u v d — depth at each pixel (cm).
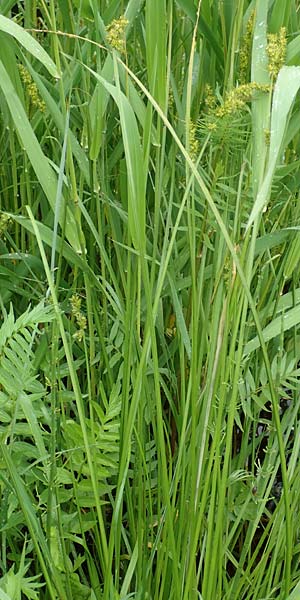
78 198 53
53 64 49
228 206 56
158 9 48
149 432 61
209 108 57
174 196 63
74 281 60
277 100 41
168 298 66
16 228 65
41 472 53
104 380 63
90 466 46
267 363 46
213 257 57
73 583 56
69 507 61
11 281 64
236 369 48
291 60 53
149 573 55
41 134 65
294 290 60
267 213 59
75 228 55
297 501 62
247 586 60
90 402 52
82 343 63
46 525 54
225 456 49
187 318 63
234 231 49
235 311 50
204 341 53
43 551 48
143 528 54
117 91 42
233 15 58
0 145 67
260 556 70
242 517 63
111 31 49
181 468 56
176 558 49
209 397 49
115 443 56
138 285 49
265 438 74
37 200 64
